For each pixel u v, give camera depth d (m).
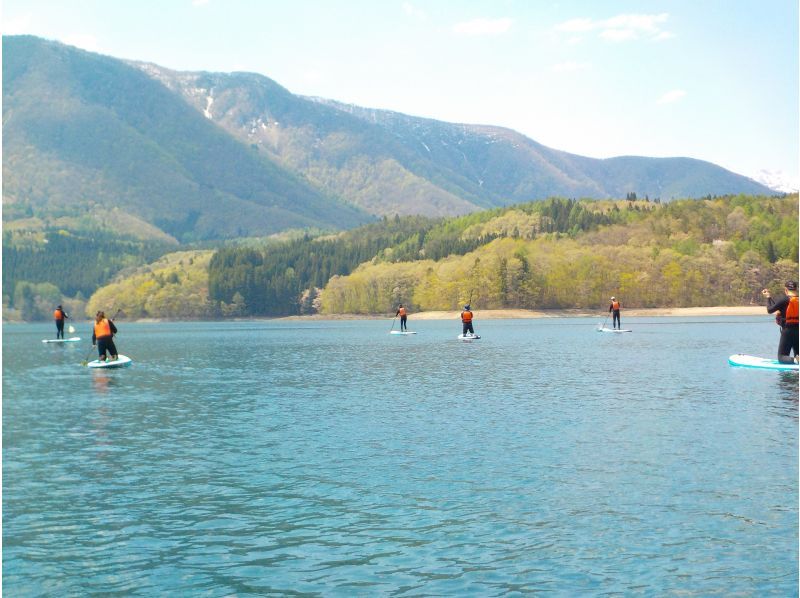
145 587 11.27
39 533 13.77
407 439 21.95
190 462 19.42
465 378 40.06
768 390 32.66
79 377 44.19
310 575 11.62
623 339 83.00
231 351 73.19
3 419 27.06
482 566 11.85
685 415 25.64
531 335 96.56
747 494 15.45
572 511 14.49
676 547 12.51
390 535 13.36
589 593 10.78
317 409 28.84
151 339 114.31
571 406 28.34
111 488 16.88
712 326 127.75
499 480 16.88
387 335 109.25
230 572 11.80
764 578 11.20
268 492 16.30
